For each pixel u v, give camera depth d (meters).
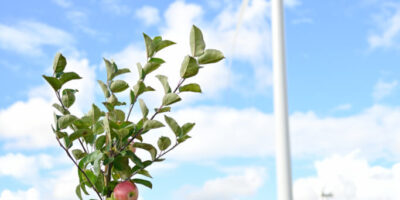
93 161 1.80
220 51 1.69
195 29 1.69
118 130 1.73
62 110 1.81
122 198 1.72
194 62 1.70
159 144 1.79
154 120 1.73
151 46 1.81
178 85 1.77
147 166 1.80
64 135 1.75
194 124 1.79
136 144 1.78
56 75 1.79
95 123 1.78
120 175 1.80
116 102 1.81
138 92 1.81
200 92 1.79
